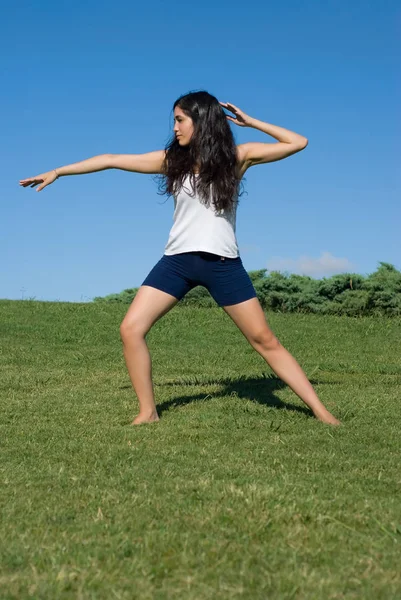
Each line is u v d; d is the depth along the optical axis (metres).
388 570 2.64
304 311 15.98
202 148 5.29
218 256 5.36
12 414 6.16
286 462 4.34
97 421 5.85
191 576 2.58
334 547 2.84
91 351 10.66
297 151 5.49
